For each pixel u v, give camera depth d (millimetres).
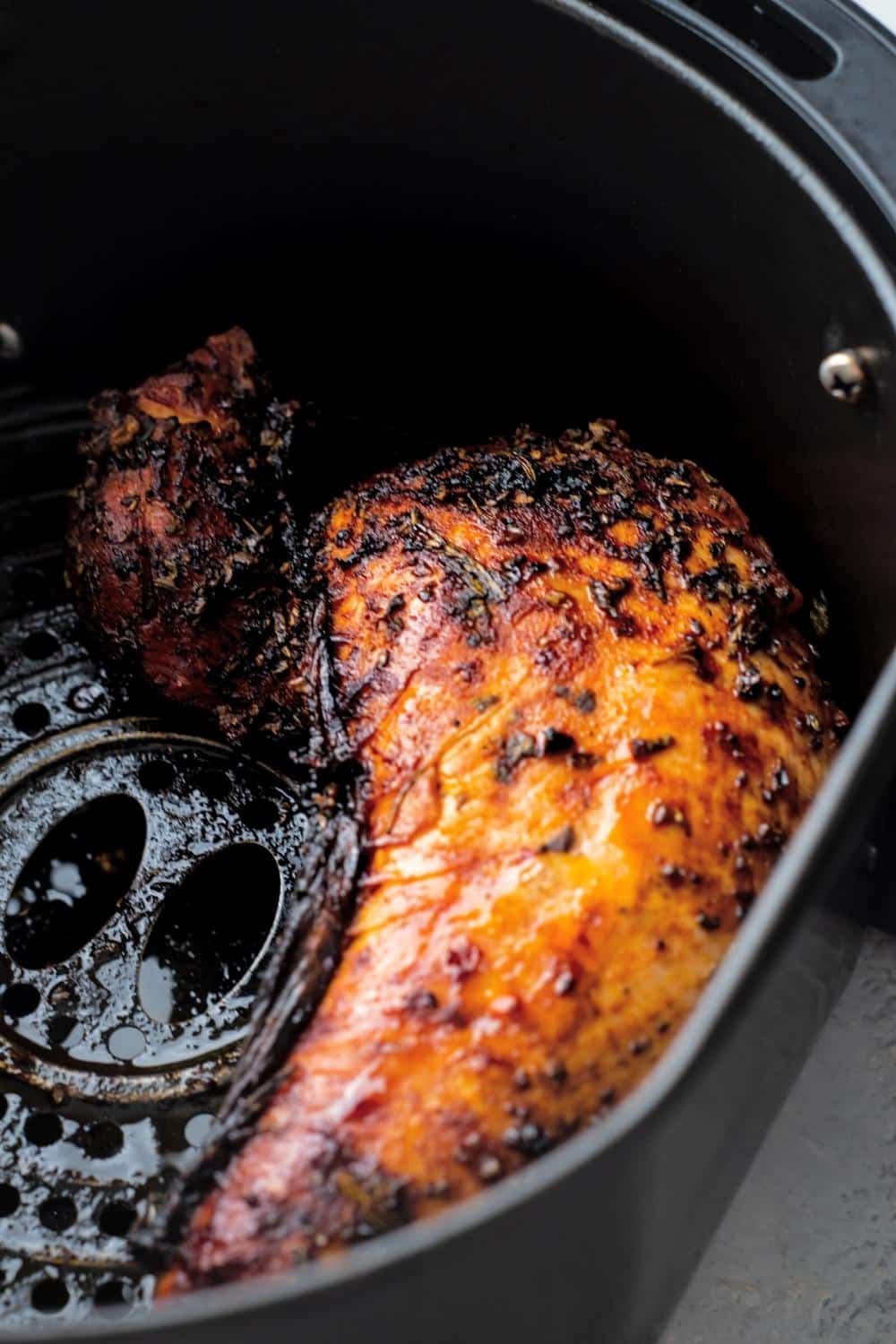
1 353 583
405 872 436
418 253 560
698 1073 373
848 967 504
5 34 521
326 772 460
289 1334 379
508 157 526
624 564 462
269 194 557
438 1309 395
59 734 551
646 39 484
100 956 518
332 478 575
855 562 502
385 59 517
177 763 546
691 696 445
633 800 431
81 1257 480
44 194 555
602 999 419
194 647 507
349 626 473
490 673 449
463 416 591
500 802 435
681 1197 430
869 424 480
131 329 590
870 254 461
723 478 546
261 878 530
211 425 518
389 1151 413
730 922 429
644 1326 474
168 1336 363
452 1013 418
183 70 530
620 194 516
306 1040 428
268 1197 414
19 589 579
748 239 496
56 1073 502
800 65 500
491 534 468
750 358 516
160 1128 496
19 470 590
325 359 592
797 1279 507
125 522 507
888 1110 527
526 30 497
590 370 563
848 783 389
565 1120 415
